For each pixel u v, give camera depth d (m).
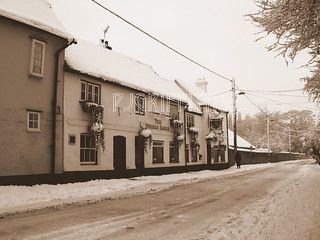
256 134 93.50
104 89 18.50
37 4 16.52
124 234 5.95
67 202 9.66
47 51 15.03
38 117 14.31
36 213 8.02
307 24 5.70
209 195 11.68
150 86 23.34
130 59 26.81
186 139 27.91
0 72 12.93
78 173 16.14
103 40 25.05
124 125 19.91
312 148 40.69
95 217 7.53
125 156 19.80
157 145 23.48
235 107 33.94
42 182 14.20
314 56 6.44
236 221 7.09
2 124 12.81
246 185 15.24
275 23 5.86
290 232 6.07
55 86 15.17
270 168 32.25
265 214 7.85
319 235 5.86
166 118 24.75
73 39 15.52
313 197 10.78
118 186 14.13
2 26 13.13
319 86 7.44
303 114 82.06
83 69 16.80
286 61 6.25
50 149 14.70
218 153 34.12
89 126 16.94
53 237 5.69
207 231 6.19
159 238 5.70
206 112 32.06
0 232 6.05
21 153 13.41
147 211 8.37
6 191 11.28
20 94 13.62
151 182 16.52
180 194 12.02
